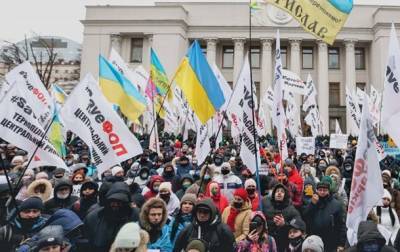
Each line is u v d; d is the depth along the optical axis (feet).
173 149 51.34
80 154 40.60
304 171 32.91
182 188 24.85
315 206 19.20
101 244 14.33
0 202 16.96
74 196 19.24
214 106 24.97
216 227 14.79
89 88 20.94
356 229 14.96
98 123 20.52
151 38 150.82
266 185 26.37
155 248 16.11
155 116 35.19
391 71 18.53
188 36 154.61
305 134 116.98
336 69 155.43
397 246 15.66
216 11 153.69
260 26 149.59
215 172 27.43
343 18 23.16
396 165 42.96
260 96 151.74
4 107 19.10
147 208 15.07
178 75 29.66
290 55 151.53
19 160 28.25
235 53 151.33
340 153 47.44
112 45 152.87
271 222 18.07
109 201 14.62
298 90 56.90
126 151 20.13
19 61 113.29
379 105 59.77
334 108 147.74
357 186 15.14
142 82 48.29
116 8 152.97
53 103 26.63
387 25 143.43
